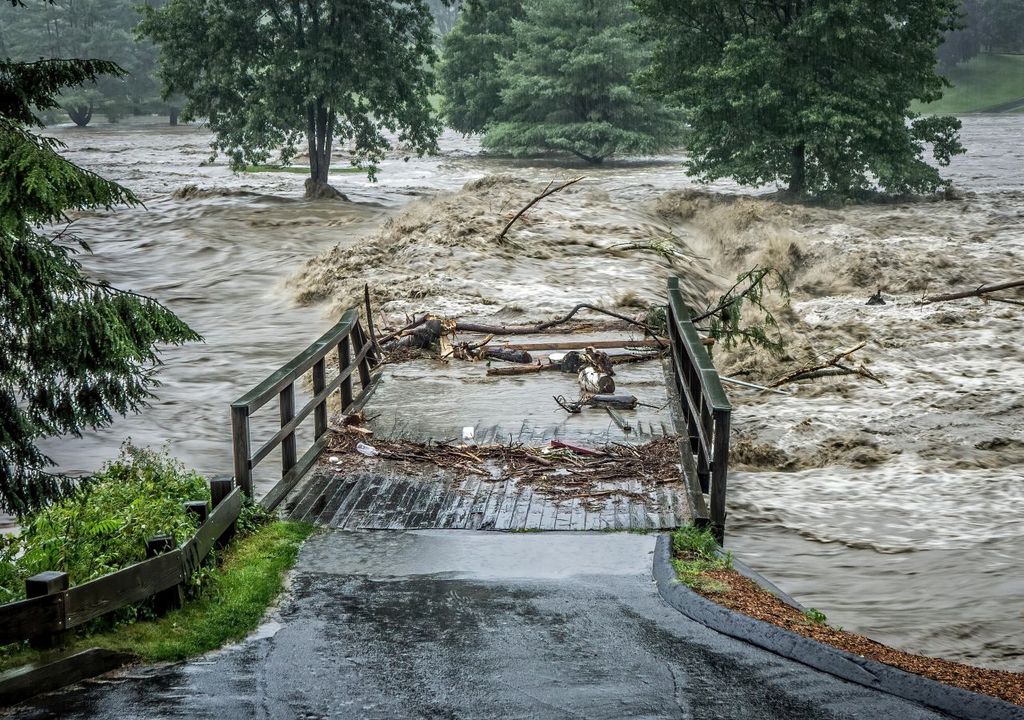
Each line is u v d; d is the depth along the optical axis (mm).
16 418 8438
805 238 29094
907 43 40625
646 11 42406
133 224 34469
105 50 115750
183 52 42875
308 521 8641
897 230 31406
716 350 17359
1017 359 17391
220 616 6797
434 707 5617
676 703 5645
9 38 117750
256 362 17641
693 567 7664
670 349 13805
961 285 23844
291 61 42281
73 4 117438
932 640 7418
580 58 71188
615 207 31828
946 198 41031
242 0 42438
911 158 40531
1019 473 11930
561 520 8570
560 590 7277
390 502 9016
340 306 20578
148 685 5910
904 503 10922
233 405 8484
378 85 42125
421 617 6840
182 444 13281
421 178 56812
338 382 11281
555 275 21984
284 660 6230
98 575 6699
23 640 6020
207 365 17453
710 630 6609
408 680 5941
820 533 9961
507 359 13852
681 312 12234
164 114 127938
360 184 52375
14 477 8477
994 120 105688
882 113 38906
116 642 6340
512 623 6730
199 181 52875
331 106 41219
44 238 8320
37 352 8141
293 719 5488
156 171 59219
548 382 12844
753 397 15273
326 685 5887
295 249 29328
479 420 11258
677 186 50438
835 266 25500
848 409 14492
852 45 39219
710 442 9430
